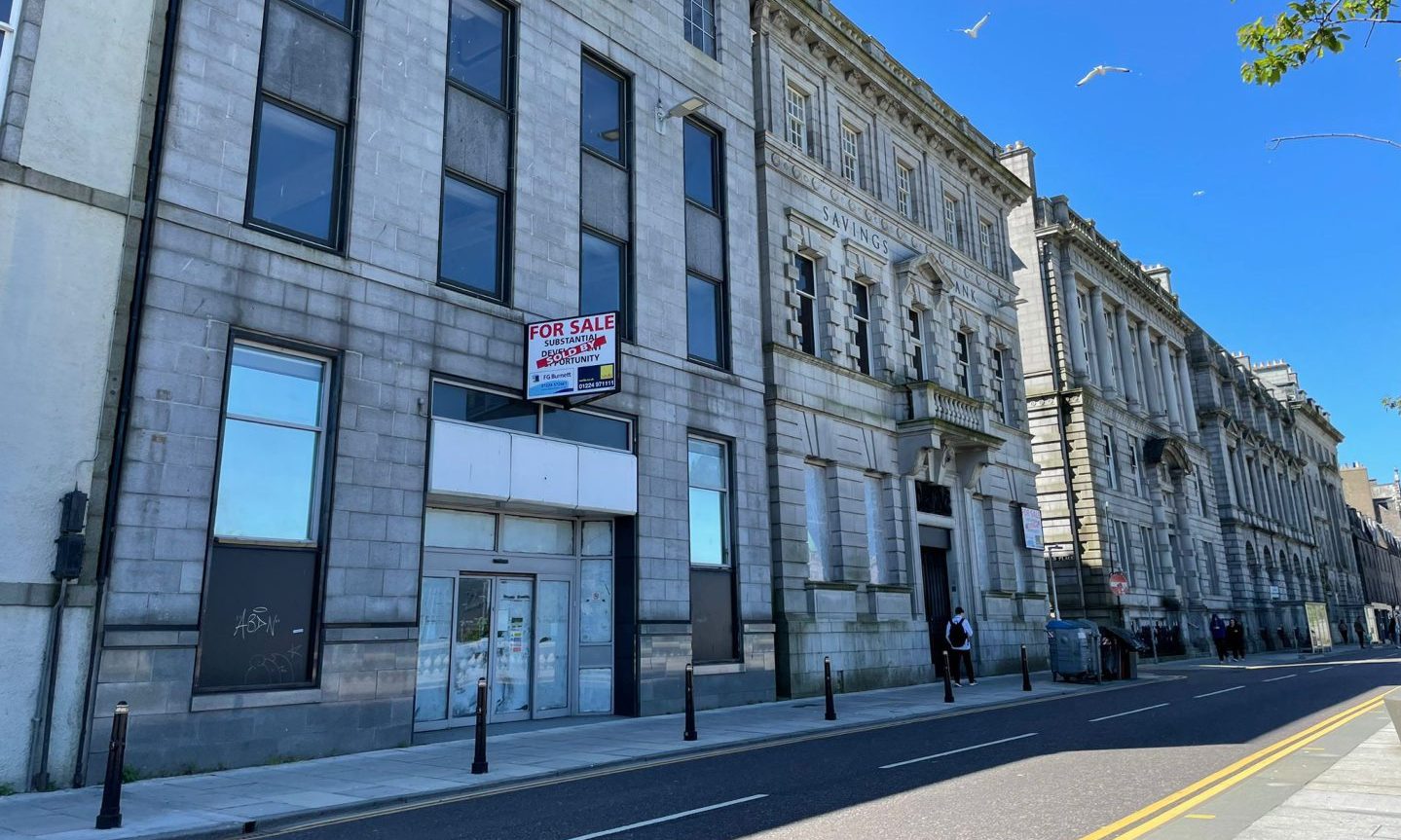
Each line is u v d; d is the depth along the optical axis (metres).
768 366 21.70
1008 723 15.48
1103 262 44.81
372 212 13.94
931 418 25.03
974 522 28.94
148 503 10.97
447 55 15.59
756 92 23.53
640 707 16.47
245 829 8.02
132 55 11.69
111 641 10.42
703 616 18.52
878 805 8.45
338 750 12.24
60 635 10.13
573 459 16.11
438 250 14.84
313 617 12.40
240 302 12.20
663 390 18.33
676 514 17.97
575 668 16.81
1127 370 46.09
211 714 11.11
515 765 11.22
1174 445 46.59
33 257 10.53
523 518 16.39
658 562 17.38
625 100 19.19
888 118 28.53
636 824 7.83
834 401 23.44
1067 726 14.84
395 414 13.70
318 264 13.12
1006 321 32.91
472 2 16.42
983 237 33.16
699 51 21.19
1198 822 7.45
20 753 9.74
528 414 15.76
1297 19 7.28
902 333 26.95
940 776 10.09
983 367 30.70
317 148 13.62
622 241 18.41
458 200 15.48
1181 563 46.59
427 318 14.40
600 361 14.77
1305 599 67.06
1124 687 23.66
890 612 23.78
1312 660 40.25
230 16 12.71
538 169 16.75
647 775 10.65
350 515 12.91
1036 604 30.59
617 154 18.80
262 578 12.00
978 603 27.59
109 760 8.05
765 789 9.42
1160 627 41.88
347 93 14.05
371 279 13.73
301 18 13.66
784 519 21.05
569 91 17.67
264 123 13.00
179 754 10.77
